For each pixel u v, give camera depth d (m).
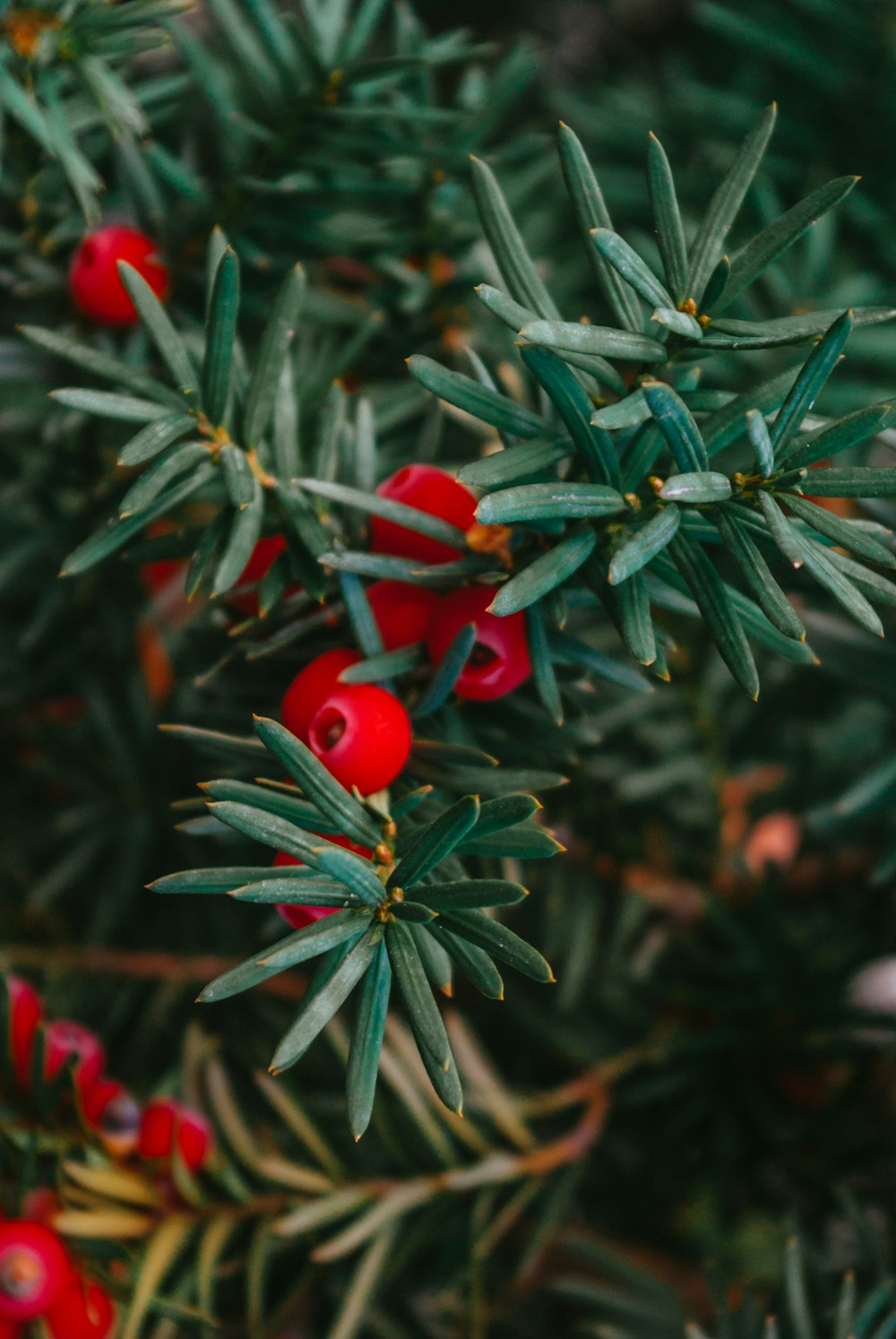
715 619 0.30
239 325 0.38
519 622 0.32
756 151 0.31
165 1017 0.40
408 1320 0.38
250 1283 0.35
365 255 0.39
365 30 0.36
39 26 0.34
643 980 0.41
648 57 0.59
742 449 0.38
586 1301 0.39
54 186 0.36
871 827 0.43
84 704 0.44
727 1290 0.39
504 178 0.42
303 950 0.30
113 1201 0.35
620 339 0.30
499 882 0.30
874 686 0.38
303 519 0.32
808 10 0.46
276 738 0.30
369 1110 0.29
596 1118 0.39
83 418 0.37
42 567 0.40
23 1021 0.35
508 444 0.32
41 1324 0.34
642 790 0.41
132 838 0.41
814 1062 0.40
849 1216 0.38
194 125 0.39
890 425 0.31
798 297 0.41
